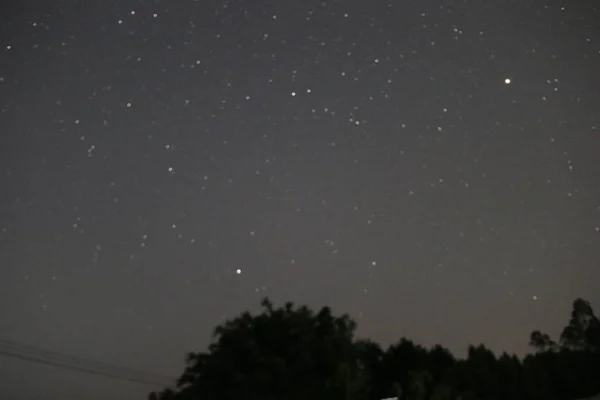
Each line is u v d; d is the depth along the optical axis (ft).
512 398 88.02
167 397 59.82
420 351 78.95
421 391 71.97
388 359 77.46
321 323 65.21
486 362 87.81
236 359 59.82
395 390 72.38
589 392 99.04
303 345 60.95
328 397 60.29
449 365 81.92
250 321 62.44
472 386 81.30
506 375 88.63
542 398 93.20
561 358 103.60
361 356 67.72
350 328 65.87
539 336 113.29
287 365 60.03
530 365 95.14
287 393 59.52
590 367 102.53
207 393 58.75
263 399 58.59
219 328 61.16
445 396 73.05
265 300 63.41
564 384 98.89
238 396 58.65
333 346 62.80
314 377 61.26
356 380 62.34
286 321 62.03
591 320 111.55
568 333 112.37
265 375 58.29
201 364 59.98
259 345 61.00
